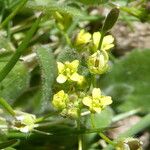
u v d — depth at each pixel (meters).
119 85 0.11
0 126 0.08
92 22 0.11
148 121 0.10
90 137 0.10
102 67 0.07
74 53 0.08
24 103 0.10
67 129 0.09
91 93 0.08
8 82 0.09
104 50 0.08
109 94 0.11
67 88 0.08
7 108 0.08
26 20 0.10
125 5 0.10
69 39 0.10
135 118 0.11
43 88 0.08
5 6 0.10
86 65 0.08
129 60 0.11
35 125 0.08
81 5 0.10
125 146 0.07
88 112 0.08
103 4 0.09
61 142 0.10
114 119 0.10
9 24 0.10
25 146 0.10
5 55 0.08
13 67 0.08
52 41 0.11
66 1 0.10
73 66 0.08
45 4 0.08
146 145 0.11
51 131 0.09
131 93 0.11
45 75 0.08
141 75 0.11
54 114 0.08
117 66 0.11
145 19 0.09
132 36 0.12
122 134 0.10
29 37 0.08
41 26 0.10
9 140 0.08
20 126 0.08
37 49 0.08
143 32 0.12
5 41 0.09
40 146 0.10
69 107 0.07
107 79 0.11
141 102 0.11
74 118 0.08
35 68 0.09
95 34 0.08
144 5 0.10
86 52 0.08
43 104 0.08
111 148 0.10
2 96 0.09
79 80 0.08
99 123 0.10
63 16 0.09
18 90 0.09
